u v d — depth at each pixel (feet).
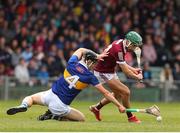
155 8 274.98
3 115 135.44
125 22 263.49
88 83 115.24
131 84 232.94
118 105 114.73
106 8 268.62
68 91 115.24
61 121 116.06
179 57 258.16
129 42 120.47
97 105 126.11
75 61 115.65
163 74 243.60
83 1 268.41
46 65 235.61
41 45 242.58
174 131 101.24
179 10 278.87
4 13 259.60
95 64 117.91
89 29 256.32
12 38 248.11
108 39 252.83
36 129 99.96
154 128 105.50
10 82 227.81
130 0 273.95
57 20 257.55
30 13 260.42
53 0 266.16
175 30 269.44
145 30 265.95
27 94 228.84
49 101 115.85
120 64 121.19
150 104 214.90
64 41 246.68
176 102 235.20
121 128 103.96
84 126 106.11
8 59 236.63
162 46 258.78
